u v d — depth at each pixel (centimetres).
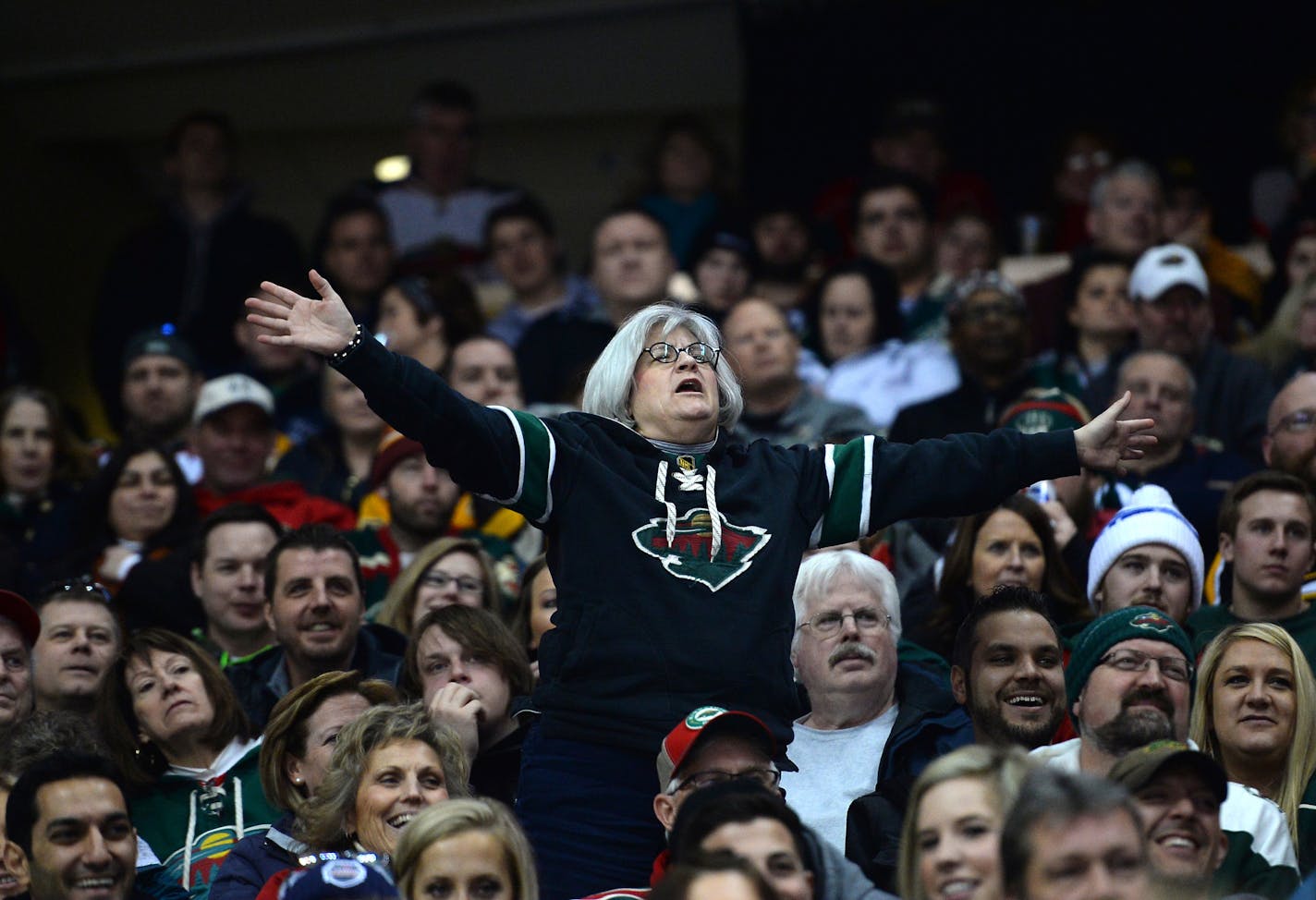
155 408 3844
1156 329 3488
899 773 2383
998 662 2339
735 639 1944
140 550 3288
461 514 3378
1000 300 3509
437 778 2183
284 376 4253
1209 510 3117
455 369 3634
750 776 1922
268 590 2748
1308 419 2978
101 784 2152
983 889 1797
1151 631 2233
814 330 4044
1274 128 4672
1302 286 3641
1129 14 4744
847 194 4634
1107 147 4400
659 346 2078
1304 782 2306
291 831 2269
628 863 1948
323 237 4534
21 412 3675
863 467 2053
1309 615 2659
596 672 1956
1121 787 1700
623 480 2003
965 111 4819
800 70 4884
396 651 2777
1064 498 2978
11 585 3152
